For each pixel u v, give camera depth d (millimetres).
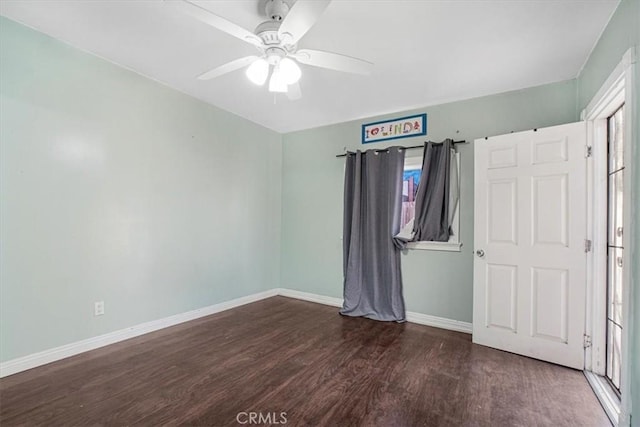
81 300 2504
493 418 1760
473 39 2188
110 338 2686
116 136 2721
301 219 4430
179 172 3246
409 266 3482
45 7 1962
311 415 1768
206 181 3535
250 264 4129
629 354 1588
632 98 1598
